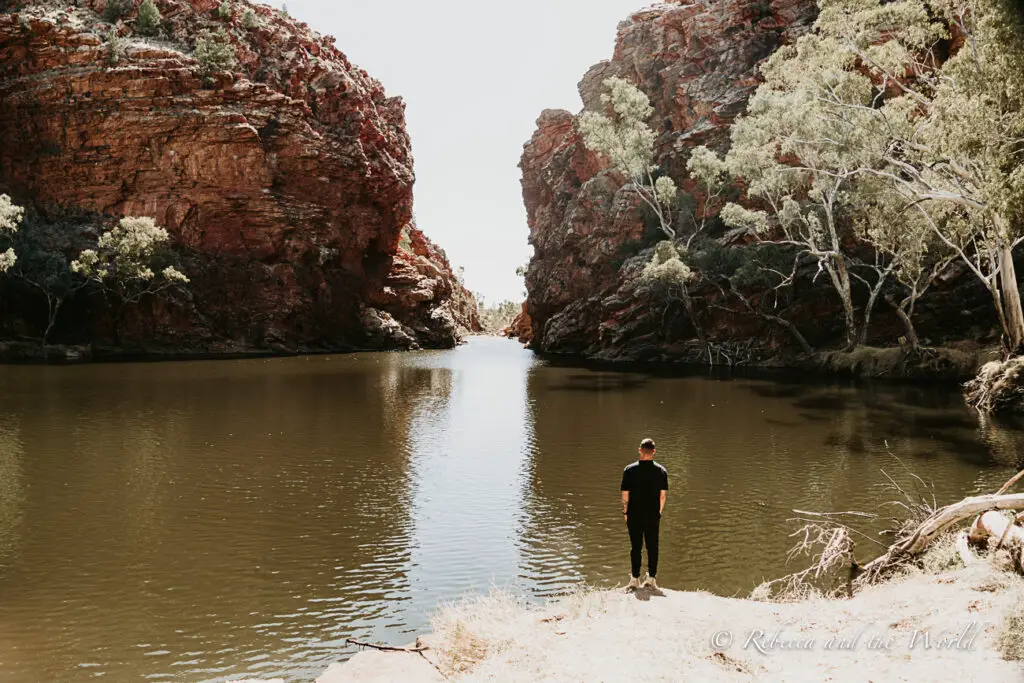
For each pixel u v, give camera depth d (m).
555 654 6.28
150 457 20.30
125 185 76.25
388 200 96.12
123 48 76.44
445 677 6.15
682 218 66.88
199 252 77.50
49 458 20.00
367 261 97.12
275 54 87.81
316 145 84.31
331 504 15.68
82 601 10.41
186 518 14.57
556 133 102.69
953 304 47.81
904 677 5.36
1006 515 9.14
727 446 21.95
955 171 29.08
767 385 40.56
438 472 18.84
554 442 23.11
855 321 53.00
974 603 6.87
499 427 26.16
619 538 13.36
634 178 63.75
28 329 66.50
